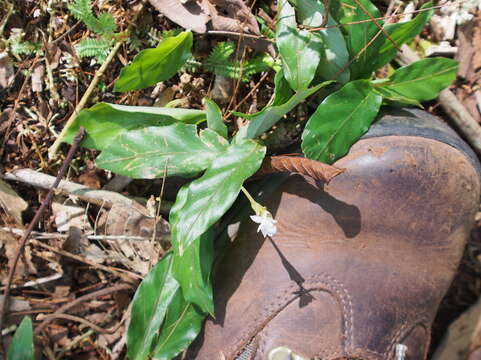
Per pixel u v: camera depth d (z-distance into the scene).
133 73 0.20
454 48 0.25
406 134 0.20
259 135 0.22
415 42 0.25
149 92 0.23
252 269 0.20
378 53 0.21
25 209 0.23
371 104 0.20
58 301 0.24
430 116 0.22
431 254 0.21
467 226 0.22
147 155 0.20
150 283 0.21
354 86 0.20
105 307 0.24
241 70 0.22
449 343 0.25
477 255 0.26
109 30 0.21
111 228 0.23
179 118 0.21
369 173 0.20
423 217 0.20
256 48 0.22
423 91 0.21
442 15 0.25
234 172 0.18
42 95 0.23
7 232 0.23
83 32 0.23
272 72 0.23
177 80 0.23
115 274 0.23
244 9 0.21
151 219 0.23
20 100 0.23
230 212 0.23
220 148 0.20
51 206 0.23
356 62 0.21
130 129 0.21
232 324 0.20
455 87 0.25
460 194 0.21
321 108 0.19
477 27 0.25
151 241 0.22
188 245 0.18
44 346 0.24
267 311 0.20
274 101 0.20
